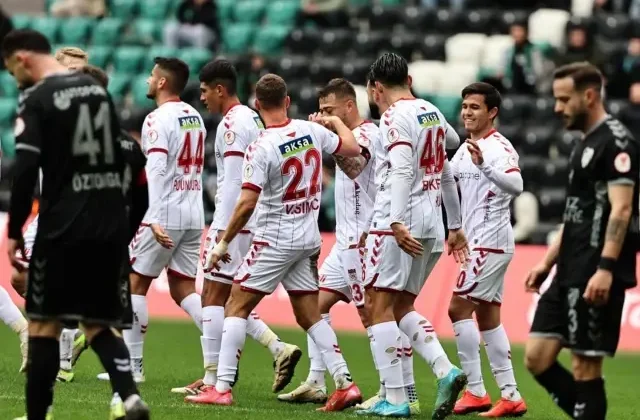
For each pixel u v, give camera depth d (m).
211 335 33.28
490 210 32.38
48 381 23.61
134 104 72.88
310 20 75.94
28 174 22.62
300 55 73.38
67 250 23.05
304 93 66.56
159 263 35.06
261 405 31.83
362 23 76.19
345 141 31.77
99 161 23.41
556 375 24.73
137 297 35.12
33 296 23.25
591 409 23.81
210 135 65.62
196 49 74.31
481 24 71.69
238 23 78.19
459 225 31.70
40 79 23.88
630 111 61.53
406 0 76.62
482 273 32.31
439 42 70.44
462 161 32.91
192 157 35.12
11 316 34.94
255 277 31.25
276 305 54.59
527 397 36.47
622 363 46.22
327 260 34.66
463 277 32.47
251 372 39.94
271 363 42.66
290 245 31.25
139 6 81.62
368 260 29.89
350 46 72.56
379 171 29.91
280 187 31.00
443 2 74.19
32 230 35.41
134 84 73.31
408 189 28.95
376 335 29.78
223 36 76.25
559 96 23.81
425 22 73.50
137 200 25.64
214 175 62.72
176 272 35.81
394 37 71.88
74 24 79.69
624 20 68.75
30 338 23.67
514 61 66.06
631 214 23.34
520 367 43.91
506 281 52.12
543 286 49.94
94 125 23.39
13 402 29.56
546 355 24.58
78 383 34.53
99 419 27.53
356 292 33.12
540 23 69.44
